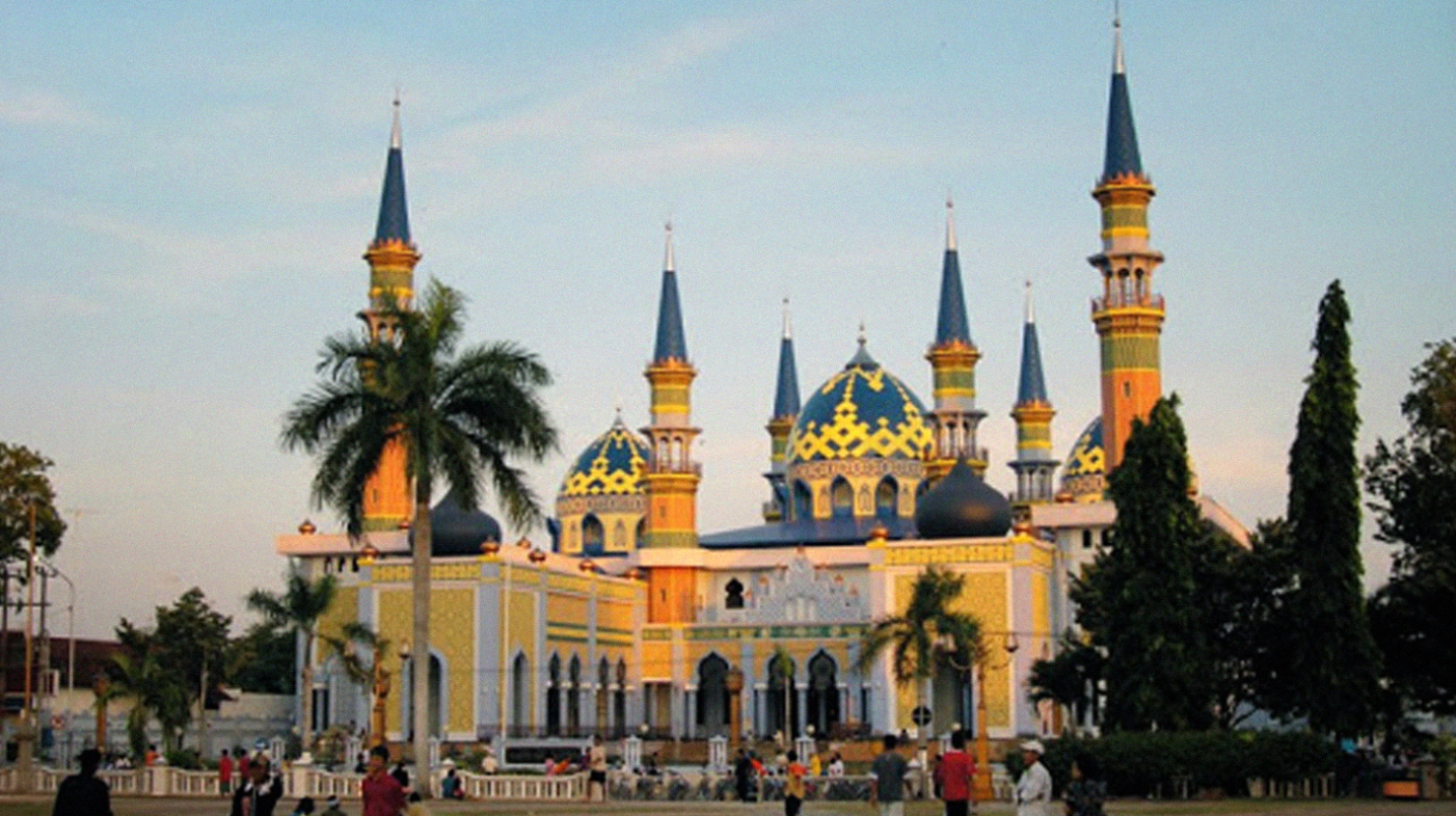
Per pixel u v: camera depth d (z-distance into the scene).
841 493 118.62
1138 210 99.00
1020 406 128.12
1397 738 67.75
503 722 93.31
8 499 95.12
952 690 96.81
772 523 130.62
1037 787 30.88
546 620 98.75
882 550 98.06
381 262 105.75
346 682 100.81
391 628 95.69
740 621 107.75
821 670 106.75
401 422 54.78
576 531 127.88
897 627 84.25
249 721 107.56
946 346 114.19
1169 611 63.25
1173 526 63.91
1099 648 78.38
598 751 59.53
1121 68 100.62
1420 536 68.69
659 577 111.38
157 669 85.75
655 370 113.12
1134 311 97.25
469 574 94.69
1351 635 62.16
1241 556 67.94
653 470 112.81
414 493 56.53
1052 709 93.56
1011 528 100.44
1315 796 59.03
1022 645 94.50
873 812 53.06
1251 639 67.94
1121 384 97.69
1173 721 62.81
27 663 90.50
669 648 109.19
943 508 98.44
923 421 120.75
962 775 34.75
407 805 31.11
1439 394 68.06
